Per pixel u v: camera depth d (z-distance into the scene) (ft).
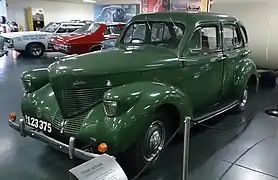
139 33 13.20
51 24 43.37
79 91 9.59
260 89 23.08
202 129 14.17
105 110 8.93
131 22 13.66
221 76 14.07
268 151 11.82
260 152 11.73
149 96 9.29
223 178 9.75
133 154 9.40
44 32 41.34
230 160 11.03
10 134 13.30
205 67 12.73
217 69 13.62
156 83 10.16
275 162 10.93
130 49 12.41
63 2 70.33
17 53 44.11
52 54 43.83
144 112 8.98
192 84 12.25
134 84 9.68
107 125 8.68
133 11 66.33
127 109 8.86
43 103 10.60
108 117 8.82
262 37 21.02
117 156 9.07
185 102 10.48
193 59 12.01
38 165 10.55
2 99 18.90
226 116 16.21
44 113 10.38
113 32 37.78
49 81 10.94
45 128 10.29
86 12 75.56
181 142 12.42
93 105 9.64
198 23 12.22
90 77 9.52
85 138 9.02
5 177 9.73
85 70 9.48
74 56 10.86
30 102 10.86
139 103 9.02
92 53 11.27
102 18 71.00
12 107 17.21
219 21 13.57
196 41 12.23
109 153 8.70
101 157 6.33
